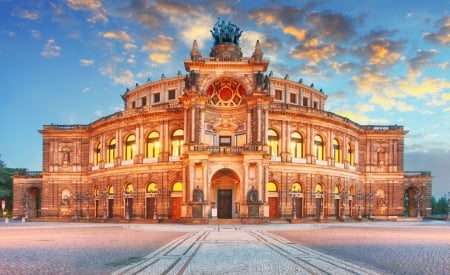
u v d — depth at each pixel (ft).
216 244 100.83
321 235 135.23
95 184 313.73
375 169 325.42
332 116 292.40
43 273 59.67
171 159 271.49
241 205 226.17
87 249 91.15
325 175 284.61
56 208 324.60
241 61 246.27
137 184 279.49
